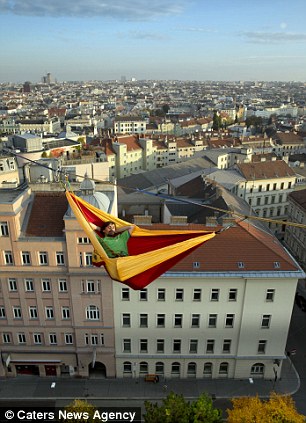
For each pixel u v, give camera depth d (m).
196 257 54.38
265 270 53.50
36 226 53.88
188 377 60.50
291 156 166.12
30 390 58.34
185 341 58.00
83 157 114.69
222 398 57.06
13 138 122.81
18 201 52.56
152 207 87.06
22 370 60.97
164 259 17.30
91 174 109.75
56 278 54.22
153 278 17.25
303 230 92.94
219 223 61.75
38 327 57.09
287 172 116.56
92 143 174.12
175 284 54.00
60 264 53.72
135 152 177.00
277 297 54.78
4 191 56.97
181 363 59.41
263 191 113.06
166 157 187.88
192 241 17.72
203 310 55.78
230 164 148.50
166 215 78.56
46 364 59.59
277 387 59.03
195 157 152.25
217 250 54.91
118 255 17.27
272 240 61.00
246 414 41.94
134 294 54.75
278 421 41.41
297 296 81.56
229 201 73.94
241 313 55.84
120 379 60.34
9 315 56.66
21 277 54.16
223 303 55.28
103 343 58.16
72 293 54.62
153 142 187.50
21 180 74.19
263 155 146.88
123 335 57.53
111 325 56.75
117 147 168.12
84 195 50.69
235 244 55.41
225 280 53.66
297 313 76.38
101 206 50.16
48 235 53.09
